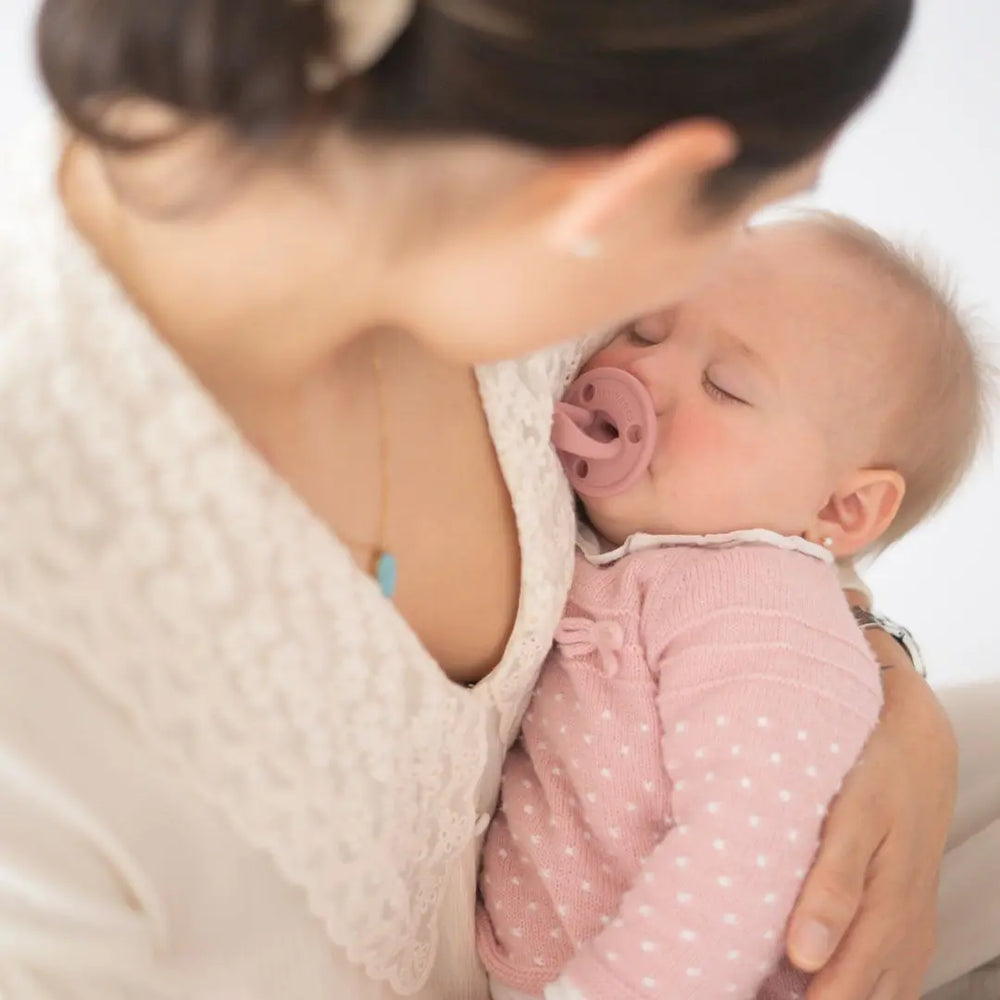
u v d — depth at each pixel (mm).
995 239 1706
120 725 550
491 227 494
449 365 745
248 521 570
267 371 596
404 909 721
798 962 804
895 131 1737
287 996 672
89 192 569
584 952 835
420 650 661
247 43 398
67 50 432
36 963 580
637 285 543
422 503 721
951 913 1085
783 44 441
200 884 613
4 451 502
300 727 613
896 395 992
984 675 1666
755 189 505
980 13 1680
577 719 895
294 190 488
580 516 1010
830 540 1032
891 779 894
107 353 535
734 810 822
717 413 946
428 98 428
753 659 867
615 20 414
